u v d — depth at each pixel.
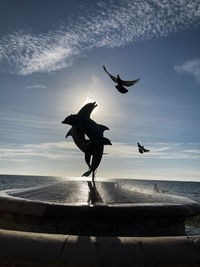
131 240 3.31
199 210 5.96
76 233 4.82
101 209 4.80
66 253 3.02
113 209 4.84
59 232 4.84
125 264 2.93
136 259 2.98
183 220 5.81
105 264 2.92
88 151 8.25
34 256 2.98
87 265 2.91
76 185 8.02
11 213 5.21
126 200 5.81
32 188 7.59
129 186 9.02
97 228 4.82
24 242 3.20
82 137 8.36
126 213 4.83
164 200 6.20
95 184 8.38
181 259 3.03
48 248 3.09
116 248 3.12
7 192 6.66
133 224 4.95
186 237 3.47
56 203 5.01
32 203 5.07
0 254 3.02
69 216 4.73
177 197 7.14
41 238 3.29
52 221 4.88
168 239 3.39
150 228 5.10
